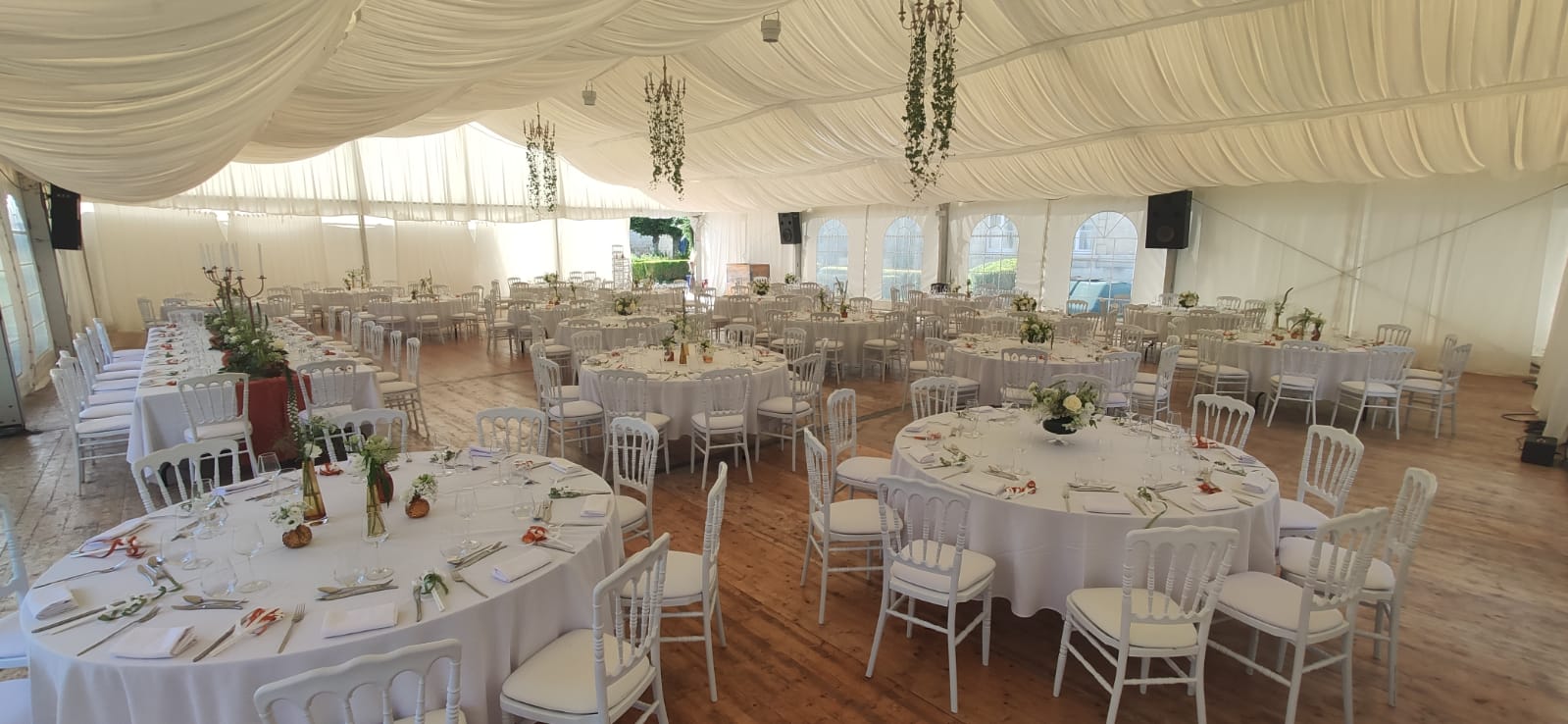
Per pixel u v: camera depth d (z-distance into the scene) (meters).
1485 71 7.56
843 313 11.35
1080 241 15.26
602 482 3.78
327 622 2.40
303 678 1.86
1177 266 14.37
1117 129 10.99
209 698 2.23
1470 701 3.43
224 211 16.38
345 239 18.03
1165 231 13.62
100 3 1.63
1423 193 11.52
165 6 1.78
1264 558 3.68
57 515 5.47
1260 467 4.11
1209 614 2.96
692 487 6.21
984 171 14.03
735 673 3.63
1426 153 9.52
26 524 5.31
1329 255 12.51
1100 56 9.02
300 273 17.50
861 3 8.53
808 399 7.66
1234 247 13.59
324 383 6.57
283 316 13.47
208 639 2.33
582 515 3.32
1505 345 11.18
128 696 2.22
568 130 15.96
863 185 16.28
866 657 3.77
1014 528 3.58
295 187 17.09
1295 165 10.67
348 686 1.92
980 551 3.69
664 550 2.74
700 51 10.61
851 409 5.27
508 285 20.77
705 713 3.33
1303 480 4.40
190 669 2.21
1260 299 13.34
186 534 3.11
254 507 3.44
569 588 2.95
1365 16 7.29
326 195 17.48
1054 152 12.52
